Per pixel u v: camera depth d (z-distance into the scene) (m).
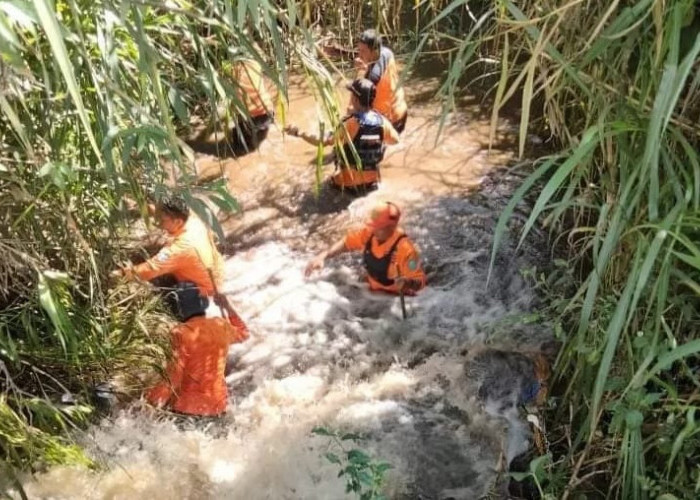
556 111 3.43
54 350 3.58
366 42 5.44
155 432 3.95
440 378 4.18
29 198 3.07
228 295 4.75
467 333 4.37
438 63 6.53
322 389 4.21
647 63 2.60
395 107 5.67
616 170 2.97
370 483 3.00
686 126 2.61
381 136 5.16
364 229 4.62
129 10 2.73
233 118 3.79
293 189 5.50
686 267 2.78
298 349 4.43
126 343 3.88
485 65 5.75
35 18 1.91
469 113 6.00
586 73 2.98
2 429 3.30
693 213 2.35
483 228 5.01
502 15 3.08
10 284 3.52
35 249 3.40
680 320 2.72
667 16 2.52
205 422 4.05
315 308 4.66
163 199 3.88
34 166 3.15
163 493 3.70
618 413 2.63
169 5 2.92
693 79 2.67
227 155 5.77
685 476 2.70
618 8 2.76
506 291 4.57
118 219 3.75
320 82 3.56
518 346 4.11
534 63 2.48
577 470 2.92
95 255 3.74
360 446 3.86
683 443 2.67
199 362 4.03
